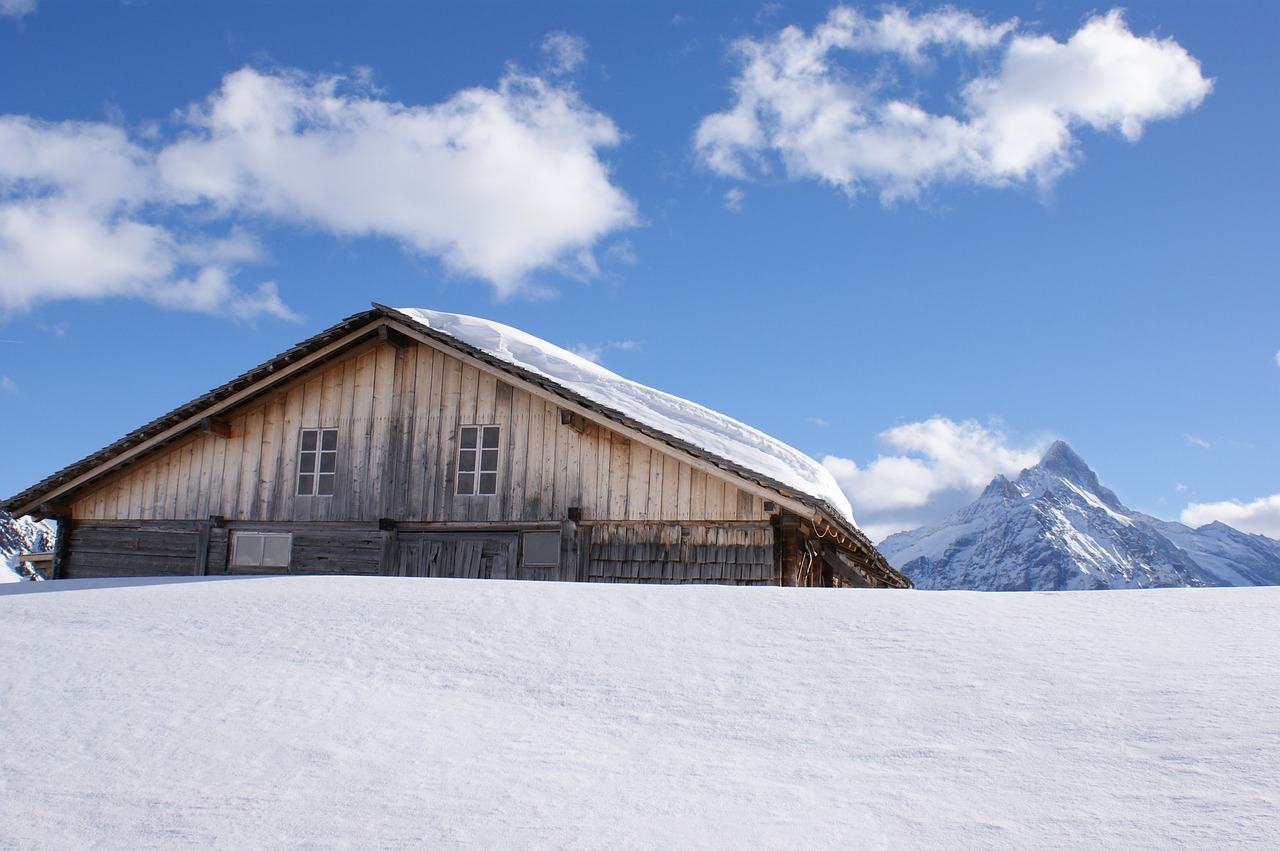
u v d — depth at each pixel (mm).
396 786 5137
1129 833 4359
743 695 6410
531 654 7352
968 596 8883
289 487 19047
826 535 18109
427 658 7281
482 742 5730
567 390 17594
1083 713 5797
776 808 4789
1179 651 6898
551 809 4832
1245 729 5402
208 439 19641
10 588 11852
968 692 6270
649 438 17141
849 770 5227
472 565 17984
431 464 18531
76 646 7723
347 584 10086
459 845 4469
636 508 17375
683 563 17031
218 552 19094
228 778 5277
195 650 7570
